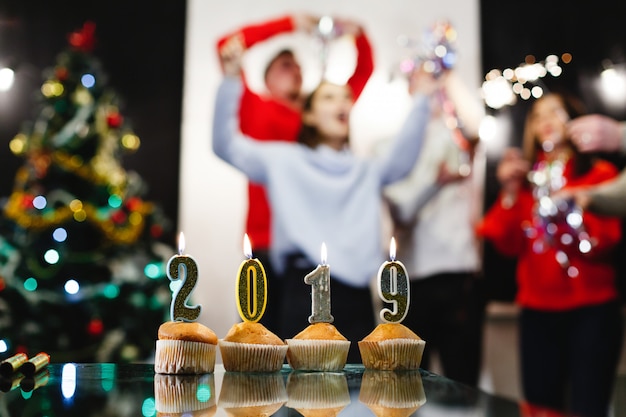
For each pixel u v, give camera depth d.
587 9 3.55
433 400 0.70
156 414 0.60
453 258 3.38
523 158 3.46
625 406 3.30
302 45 3.50
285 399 0.72
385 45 3.53
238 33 3.47
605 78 3.54
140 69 3.43
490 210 3.43
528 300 3.35
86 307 2.93
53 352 2.93
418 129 3.47
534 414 0.59
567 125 3.48
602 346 3.27
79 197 3.03
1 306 2.91
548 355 3.30
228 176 3.40
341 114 3.46
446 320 3.34
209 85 3.44
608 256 3.37
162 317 3.04
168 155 3.39
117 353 2.95
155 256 3.14
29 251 2.96
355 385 0.86
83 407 0.64
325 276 1.16
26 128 3.29
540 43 3.55
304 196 3.40
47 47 3.41
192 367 0.98
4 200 3.28
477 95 3.51
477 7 3.56
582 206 3.40
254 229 3.37
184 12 3.47
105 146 3.09
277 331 3.29
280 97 3.46
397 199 3.43
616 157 3.46
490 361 3.31
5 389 0.79
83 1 3.44
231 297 3.33
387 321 1.15
